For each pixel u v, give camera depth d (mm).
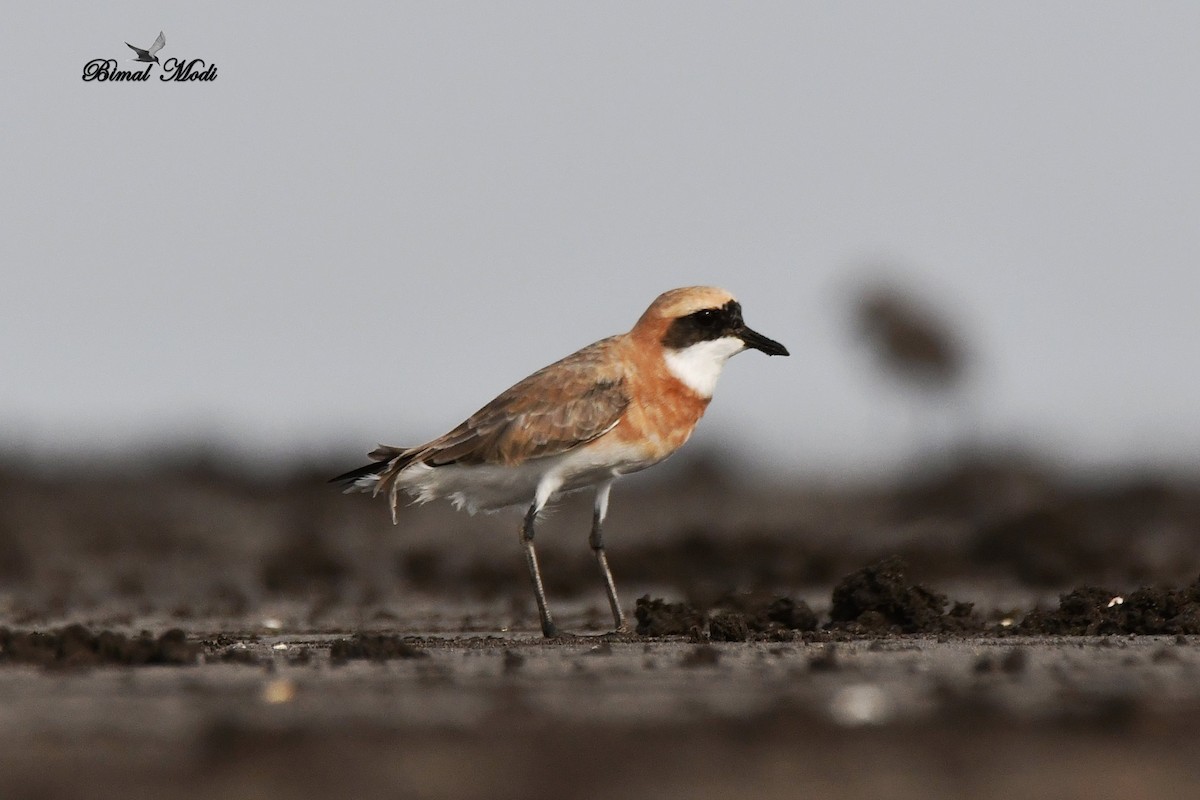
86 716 8781
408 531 27375
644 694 9648
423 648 13062
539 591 15070
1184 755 7594
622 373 15492
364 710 9008
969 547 22000
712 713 8828
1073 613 14336
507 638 14578
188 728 8414
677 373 15656
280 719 8664
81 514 29453
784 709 8898
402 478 15695
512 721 8586
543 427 15250
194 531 27469
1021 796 6945
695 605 16766
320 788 7012
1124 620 13836
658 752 7699
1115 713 8406
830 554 22078
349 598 19891
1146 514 25844
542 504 15398
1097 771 7301
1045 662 11266
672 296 15797
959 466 28359
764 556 22281
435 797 6867
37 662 11125
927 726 8281
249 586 21188
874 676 10492
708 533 23406
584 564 22234
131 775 7258
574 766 7430
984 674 10555
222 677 10523
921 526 25094
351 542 25828
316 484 32656
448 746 7848
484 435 15359
